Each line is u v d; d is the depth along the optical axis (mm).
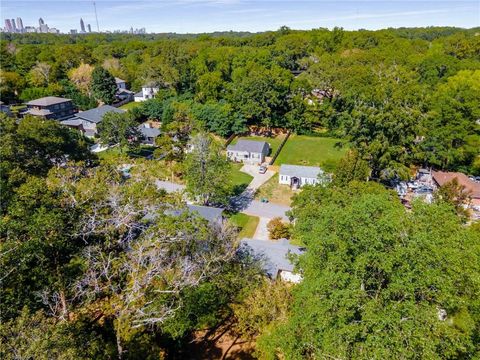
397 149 45188
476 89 56281
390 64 85750
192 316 21797
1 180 26250
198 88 78812
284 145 67375
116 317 19062
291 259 24703
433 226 16688
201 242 23609
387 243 14539
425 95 57500
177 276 19562
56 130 42906
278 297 21062
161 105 76938
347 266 14773
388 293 13945
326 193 31125
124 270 19281
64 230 19844
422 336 12617
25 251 17172
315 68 79750
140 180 29031
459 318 15688
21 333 11805
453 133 51156
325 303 14555
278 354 19578
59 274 18312
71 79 94000
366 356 13117
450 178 45594
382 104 52344
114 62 111188
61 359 11422
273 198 47438
